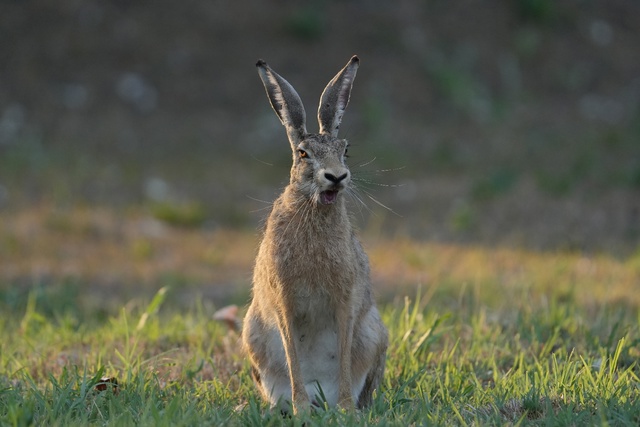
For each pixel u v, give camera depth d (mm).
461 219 18797
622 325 10406
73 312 12773
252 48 27078
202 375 9094
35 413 7105
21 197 20172
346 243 7785
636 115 26297
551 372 8641
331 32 27891
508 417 7285
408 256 16344
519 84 27406
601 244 17562
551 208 20141
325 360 8242
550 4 30031
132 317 11555
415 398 7781
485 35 28781
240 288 14641
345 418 7059
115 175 22000
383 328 8438
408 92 26391
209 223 19766
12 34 26547
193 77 26203
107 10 27625
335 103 8430
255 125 24891
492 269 15203
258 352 8250
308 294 7820
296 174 7828
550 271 14594
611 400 7238
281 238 7758
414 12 29000
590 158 23016
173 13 27906
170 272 16156
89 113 24844
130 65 26297
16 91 25094
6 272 15938
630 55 29297
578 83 27844
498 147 24328
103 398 7598
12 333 11266
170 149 23688
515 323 10469
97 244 17922
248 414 7242
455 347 9219
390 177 22188
